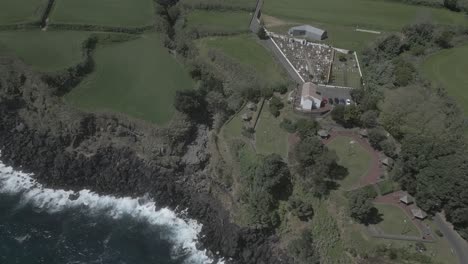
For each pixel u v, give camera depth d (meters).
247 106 123.50
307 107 118.69
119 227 104.56
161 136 115.00
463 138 106.50
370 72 131.12
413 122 110.31
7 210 105.94
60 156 114.12
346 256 93.81
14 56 129.75
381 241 93.75
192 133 118.62
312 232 98.75
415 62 135.50
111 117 118.38
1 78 125.19
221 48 140.12
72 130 116.88
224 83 130.00
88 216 106.44
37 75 123.62
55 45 137.12
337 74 134.25
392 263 90.00
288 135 115.19
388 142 108.00
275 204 103.62
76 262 95.88
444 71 131.88
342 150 110.75
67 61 130.75
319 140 105.56
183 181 112.50
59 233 101.81
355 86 129.62
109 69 134.12
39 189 111.50
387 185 102.50
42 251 97.50
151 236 103.38
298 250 96.44
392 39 138.62
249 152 112.38
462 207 91.31
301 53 140.75
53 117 119.50
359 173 105.75
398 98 115.62
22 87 124.69
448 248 91.75
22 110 123.19
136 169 113.44
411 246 92.25
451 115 113.69
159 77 133.00
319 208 101.25
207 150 116.06
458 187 91.00
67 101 122.38
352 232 95.94
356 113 113.38
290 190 105.06
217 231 103.38
